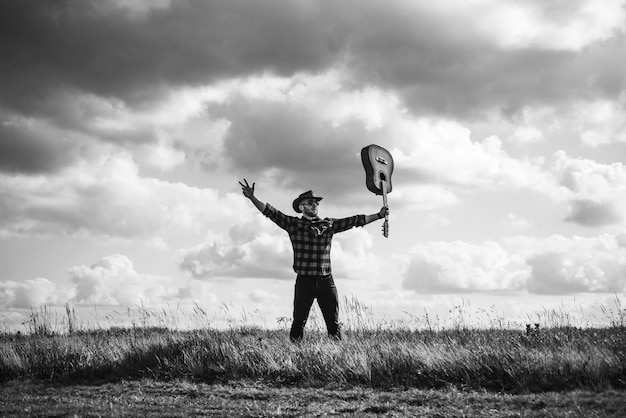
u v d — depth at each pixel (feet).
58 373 33.14
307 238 37.27
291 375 29.40
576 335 33.42
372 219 38.29
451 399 23.31
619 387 23.24
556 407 20.86
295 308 37.47
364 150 39.17
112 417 21.70
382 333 39.81
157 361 32.99
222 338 36.19
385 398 24.30
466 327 40.63
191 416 21.68
